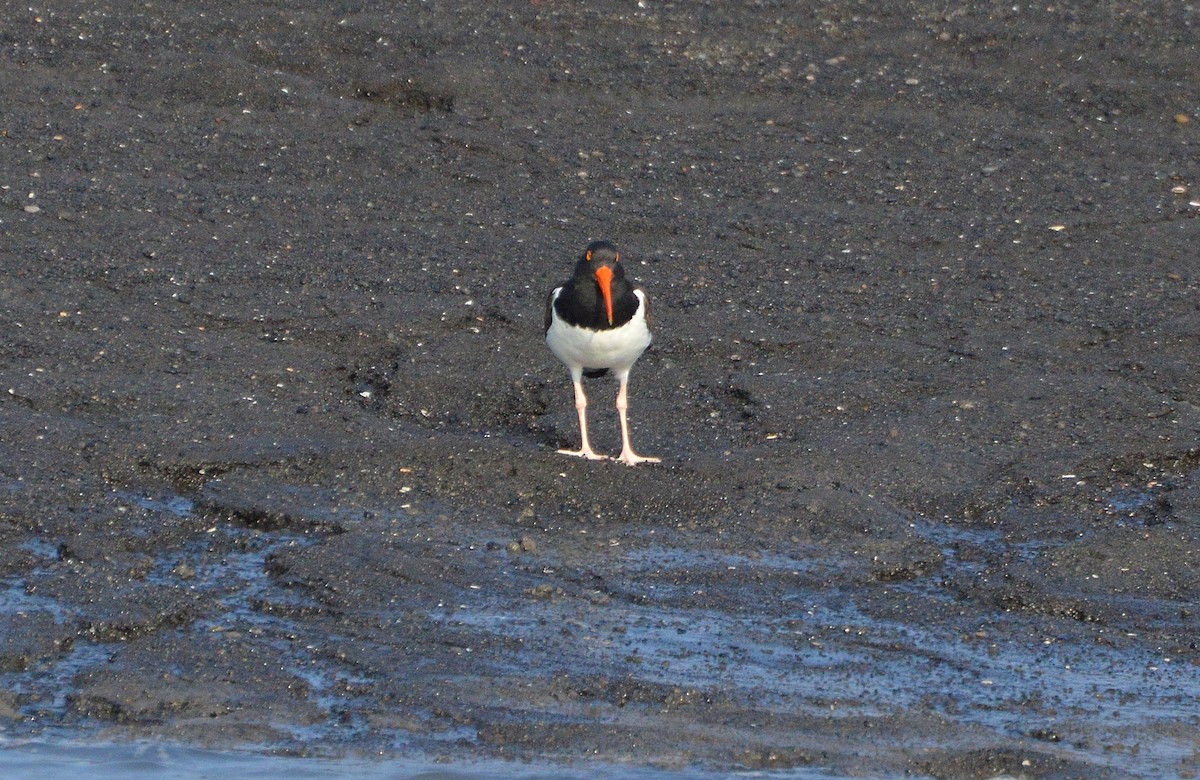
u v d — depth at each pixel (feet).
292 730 28.55
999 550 36.24
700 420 43.93
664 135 66.08
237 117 65.21
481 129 65.57
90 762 27.66
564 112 67.51
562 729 28.50
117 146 61.98
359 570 34.06
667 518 37.35
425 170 62.08
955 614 33.12
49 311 48.75
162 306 49.83
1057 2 78.02
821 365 47.47
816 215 59.67
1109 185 62.59
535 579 34.19
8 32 69.72
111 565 34.09
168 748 27.99
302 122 65.26
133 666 30.19
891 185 62.39
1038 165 64.28
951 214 60.03
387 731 28.48
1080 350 48.91
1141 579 34.45
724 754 27.84
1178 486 39.34
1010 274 54.90
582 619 32.50
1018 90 70.59
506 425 43.86
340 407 43.62
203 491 37.91
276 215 57.62
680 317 50.57
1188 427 42.91
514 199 60.18
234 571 34.37
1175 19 76.43
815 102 69.21
